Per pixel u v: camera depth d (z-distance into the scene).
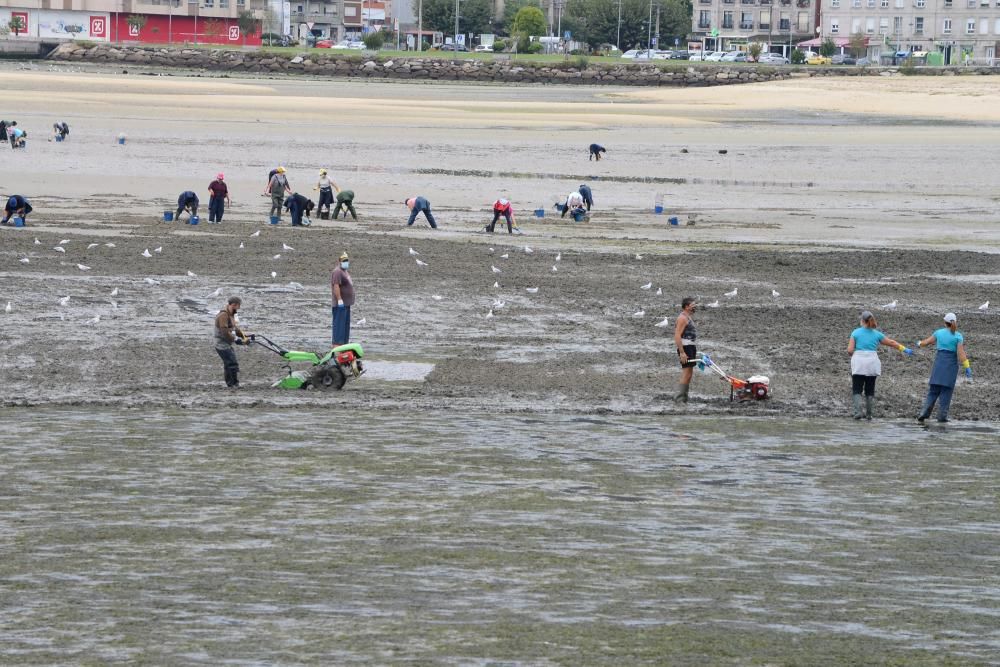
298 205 165.12
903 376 93.94
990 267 144.00
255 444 71.00
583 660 42.41
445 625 45.22
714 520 58.75
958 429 79.62
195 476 64.19
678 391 87.31
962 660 43.22
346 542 54.22
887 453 72.75
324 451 69.94
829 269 140.00
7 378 85.62
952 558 54.00
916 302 121.62
